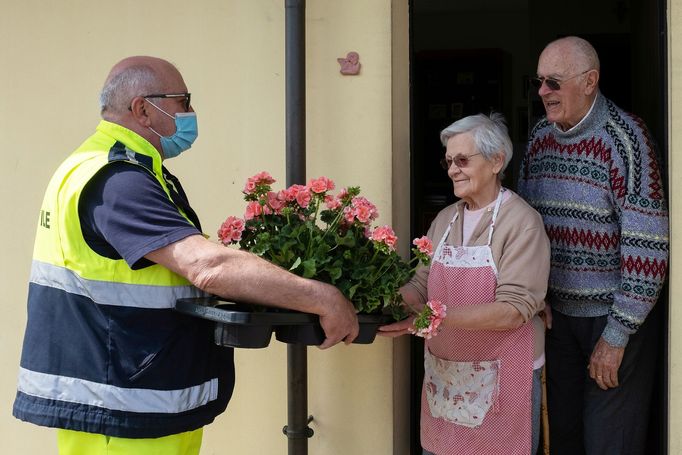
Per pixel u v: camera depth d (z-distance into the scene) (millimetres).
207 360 2350
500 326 2535
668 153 2773
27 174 3287
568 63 2740
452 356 2705
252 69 3104
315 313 2244
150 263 2223
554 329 2998
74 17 3219
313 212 2424
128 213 2158
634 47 3840
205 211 3160
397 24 3074
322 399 3117
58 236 2268
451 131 2705
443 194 5102
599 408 2879
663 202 2730
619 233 2791
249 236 2436
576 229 2824
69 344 2248
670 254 2770
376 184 3025
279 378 3158
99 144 2318
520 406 2639
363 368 3078
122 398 2205
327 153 3051
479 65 5473
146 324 2234
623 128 2746
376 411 3076
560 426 3078
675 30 2752
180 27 3145
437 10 5469
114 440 2248
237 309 2244
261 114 3105
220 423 3213
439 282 2740
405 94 3152
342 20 3018
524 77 5449
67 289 2258
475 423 2666
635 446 2889
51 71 3246
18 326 3332
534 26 4906
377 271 2348
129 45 3189
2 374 3354
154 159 2322
